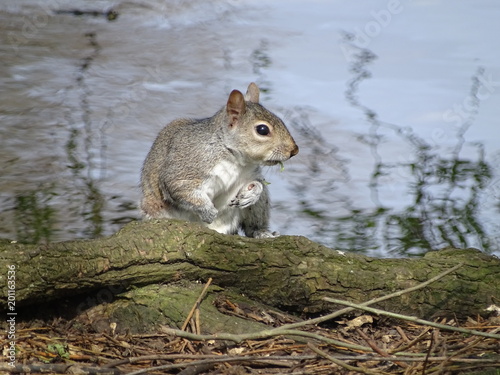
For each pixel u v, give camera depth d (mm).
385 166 15031
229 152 10406
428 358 7383
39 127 16172
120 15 22844
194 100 17719
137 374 7258
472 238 12828
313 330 8711
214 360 7363
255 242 8969
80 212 13250
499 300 9141
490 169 14836
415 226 13203
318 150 15617
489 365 7523
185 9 23375
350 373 7598
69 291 8414
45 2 23078
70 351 7965
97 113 16922
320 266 8953
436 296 9070
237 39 21188
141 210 11016
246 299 8945
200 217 10453
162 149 10906
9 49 20188
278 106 17234
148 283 8695
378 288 8977
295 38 21031
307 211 13758
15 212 13156
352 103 17281
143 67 19547
